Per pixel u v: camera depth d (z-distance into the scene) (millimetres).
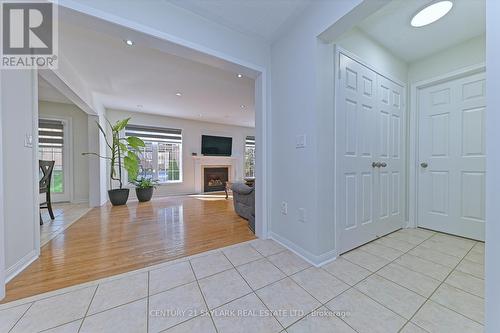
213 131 6414
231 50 1945
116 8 1408
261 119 2221
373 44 2104
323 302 1229
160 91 3682
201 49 1766
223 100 4203
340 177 1837
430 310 1154
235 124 6703
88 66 2699
